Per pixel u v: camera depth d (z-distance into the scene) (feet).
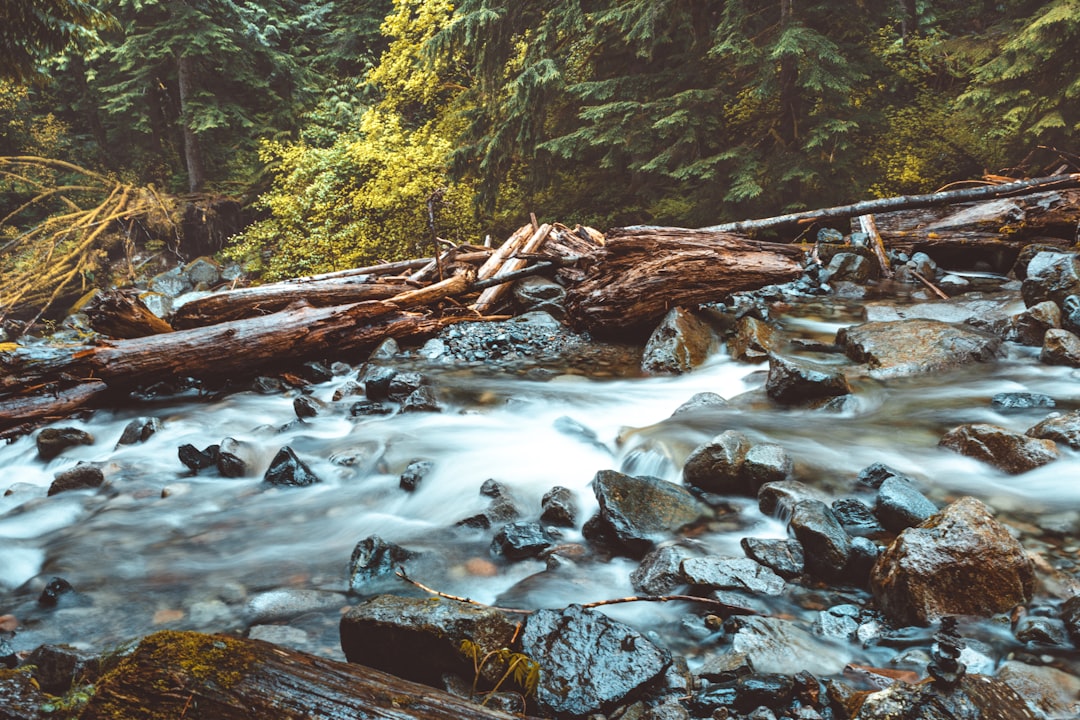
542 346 25.20
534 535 11.78
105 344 21.16
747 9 49.67
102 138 85.46
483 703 7.29
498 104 56.08
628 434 15.98
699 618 9.26
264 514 13.89
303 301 25.14
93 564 11.90
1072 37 44.37
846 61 46.19
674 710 7.18
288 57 82.17
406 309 27.45
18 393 20.39
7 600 10.82
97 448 18.84
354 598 10.48
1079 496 11.27
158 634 6.12
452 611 7.93
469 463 15.35
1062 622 8.34
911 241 31.19
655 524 11.55
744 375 20.53
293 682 5.83
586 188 59.36
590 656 7.79
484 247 36.19
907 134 51.52
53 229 65.41
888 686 7.55
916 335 19.79
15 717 6.34
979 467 12.72
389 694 5.94
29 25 44.57
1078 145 48.37
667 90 51.21
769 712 7.25
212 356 22.03
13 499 15.42
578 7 49.01
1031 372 18.06
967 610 8.64
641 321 23.99
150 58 76.64
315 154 65.41
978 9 64.85
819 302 27.27
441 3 66.44
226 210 77.61
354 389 21.74
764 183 47.80
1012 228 29.84
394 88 73.46
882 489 11.24
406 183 58.75
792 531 10.71
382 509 13.96
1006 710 6.57
